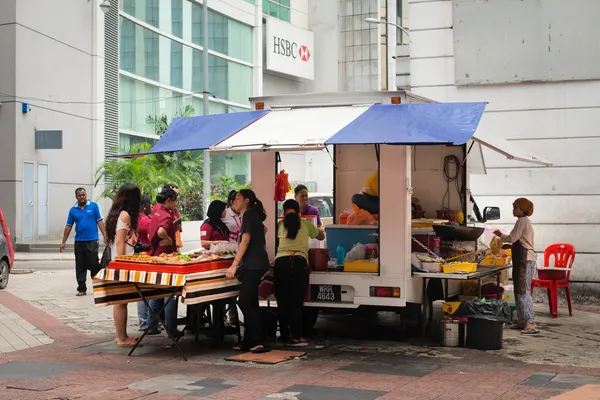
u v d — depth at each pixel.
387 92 9.70
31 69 27.02
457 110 9.22
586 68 14.04
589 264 14.12
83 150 30.34
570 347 9.92
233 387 7.49
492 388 7.51
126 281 9.05
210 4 41.38
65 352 9.26
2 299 13.74
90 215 14.32
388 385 7.60
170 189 10.03
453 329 9.83
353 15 55.03
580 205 14.16
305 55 52.91
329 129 9.09
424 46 14.92
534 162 11.01
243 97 45.56
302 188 12.05
